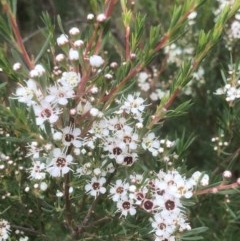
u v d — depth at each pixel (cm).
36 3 36
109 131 16
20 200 19
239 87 21
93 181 17
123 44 32
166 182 16
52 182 18
